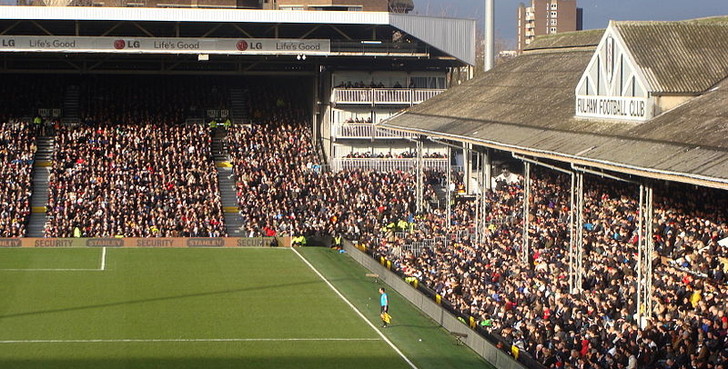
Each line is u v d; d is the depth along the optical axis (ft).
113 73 446.19
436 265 293.43
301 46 414.21
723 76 240.12
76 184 392.88
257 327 243.60
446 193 386.73
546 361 190.19
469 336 224.74
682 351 176.55
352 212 384.88
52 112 447.83
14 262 326.65
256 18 405.59
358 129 440.86
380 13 415.03
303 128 462.60
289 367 208.44
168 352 219.20
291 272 318.45
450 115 353.72
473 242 320.29
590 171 225.35
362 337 234.17
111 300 272.72
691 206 260.83
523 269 260.01
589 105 262.47
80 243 359.87
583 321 208.03
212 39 406.21
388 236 346.54
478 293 247.91
